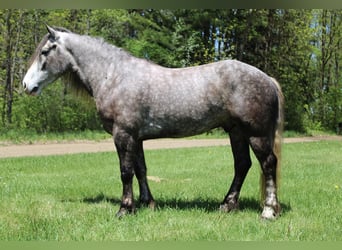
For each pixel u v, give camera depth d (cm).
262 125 527
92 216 561
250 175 969
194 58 2703
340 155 1420
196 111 538
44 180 882
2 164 1138
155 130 554
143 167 611
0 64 2283
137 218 544
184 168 1082
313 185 817
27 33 2383
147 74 553
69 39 586
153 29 2734
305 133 2784
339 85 3462
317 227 504
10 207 622
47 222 529
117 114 545
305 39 3127
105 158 1286
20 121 2197
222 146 1730
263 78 534
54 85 2209
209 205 628
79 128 2259
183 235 476
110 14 2653
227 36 2847
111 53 573
